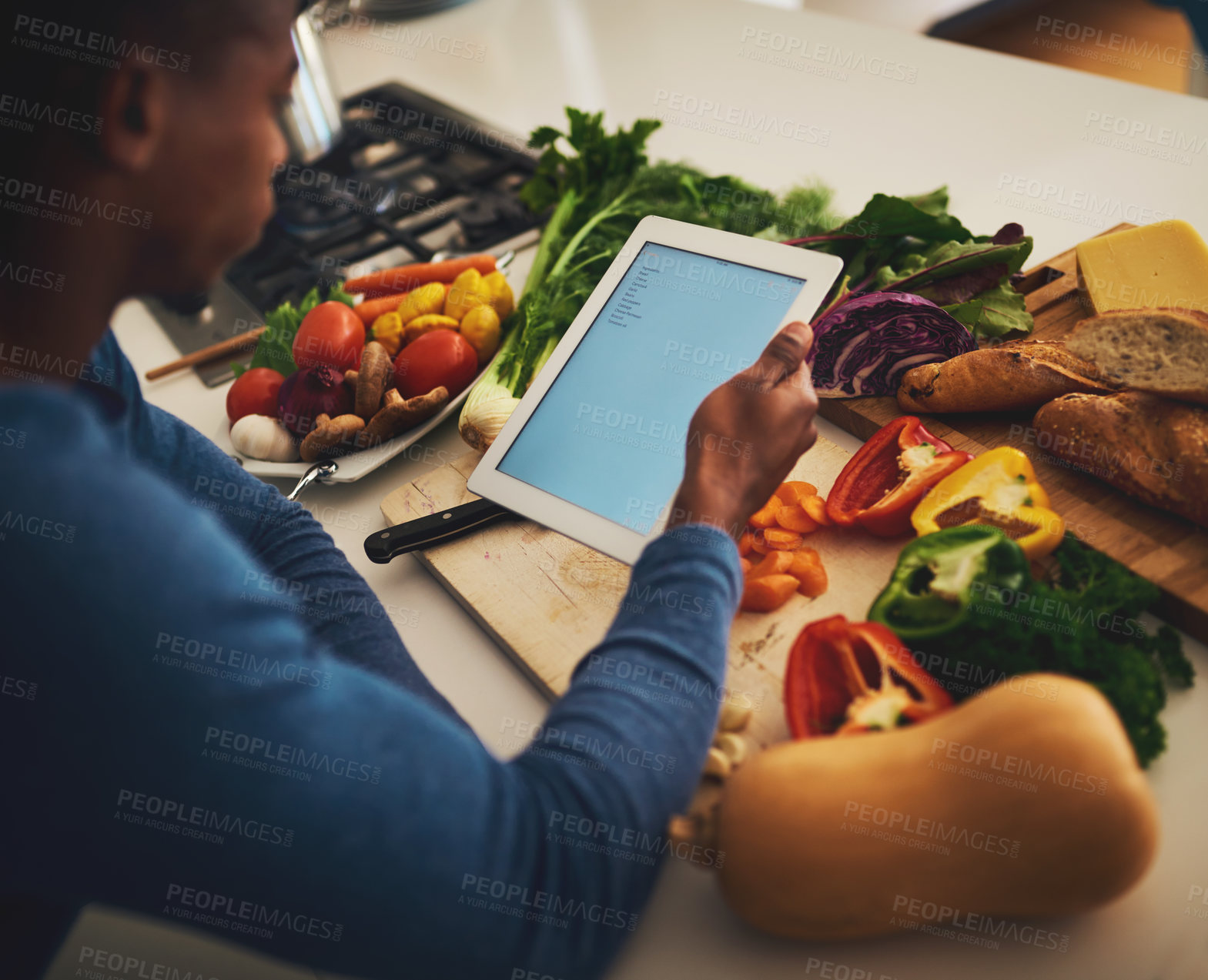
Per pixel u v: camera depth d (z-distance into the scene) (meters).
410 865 0.40
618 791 0.46
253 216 0.48
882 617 0.60
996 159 1.12
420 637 0.71
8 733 0.36
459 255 1.10
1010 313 0.82
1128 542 0.65
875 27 1.41
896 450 0.75
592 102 1.36
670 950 0.50
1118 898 0.46
